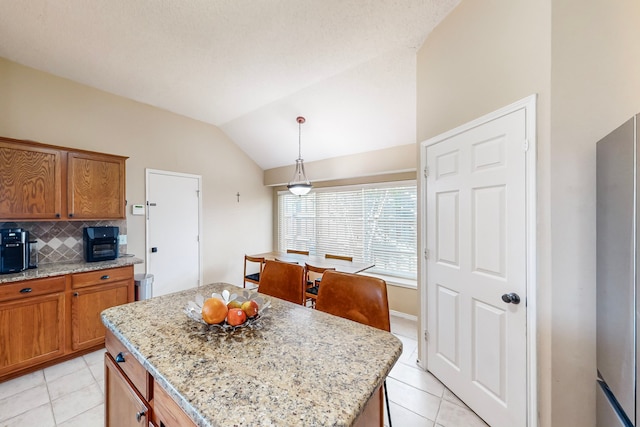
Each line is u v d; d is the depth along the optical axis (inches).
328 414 24.2
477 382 67.0
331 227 172.4
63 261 103.7
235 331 42.1
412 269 140.0
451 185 75.3
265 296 60.8
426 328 86.3
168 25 77.3
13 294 79.0
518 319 57.0
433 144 82.7
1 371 77.4
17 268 84.0
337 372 31.1
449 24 76.0
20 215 85.5
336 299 57.1
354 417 24.4
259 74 105.0
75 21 75.3
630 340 37.5
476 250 67.2
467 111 70.1
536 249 53.7
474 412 67.7
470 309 69.0
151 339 38.9
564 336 50.9
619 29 49.9
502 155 60.3
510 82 58.7
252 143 171.6
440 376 80.0
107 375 47.5
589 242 49.7
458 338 73.0
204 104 132.6
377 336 41.1
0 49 87.8
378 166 144.9
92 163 101.8
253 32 81.0
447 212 76.9
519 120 56.5
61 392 75.4
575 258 50.4
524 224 55.9
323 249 175.6
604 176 45.2
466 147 70.1
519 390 56.7
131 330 41.9
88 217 100.4
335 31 81.7
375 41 87.0
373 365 32.7
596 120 50.1
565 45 50.9
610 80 49.9
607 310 44.1
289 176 182.7
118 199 108.7
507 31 59.4
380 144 141.2
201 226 155.0
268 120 146.1
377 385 29.3
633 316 36.8
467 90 70.1
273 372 30.9
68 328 89.7
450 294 75.9
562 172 51.0
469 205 69.1
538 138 53.4
